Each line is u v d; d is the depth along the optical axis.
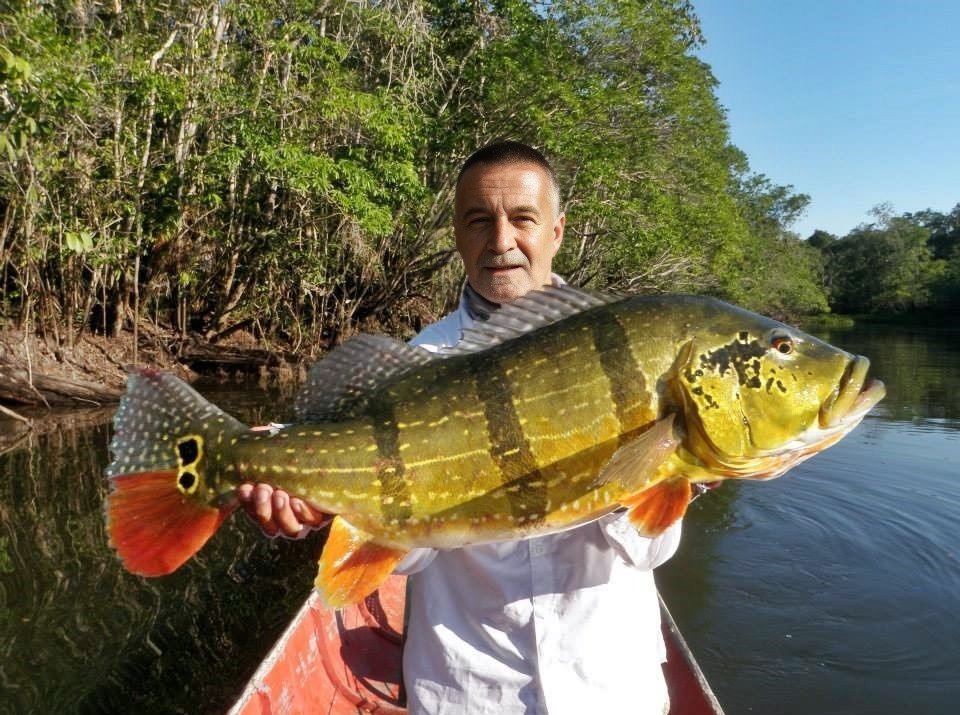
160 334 17.52
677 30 22.77
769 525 9.07
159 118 16.95
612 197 22.27
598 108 20.50
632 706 2.35
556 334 2.35
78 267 14.86
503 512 2.29
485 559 2.38
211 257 19.06
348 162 16.33
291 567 7.31
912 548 8.35
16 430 11.81
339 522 2.33
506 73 19.12
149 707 4.93
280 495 2.30
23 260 13.66
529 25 19.77
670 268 26.41
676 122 24.34
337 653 4.42
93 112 13.55
